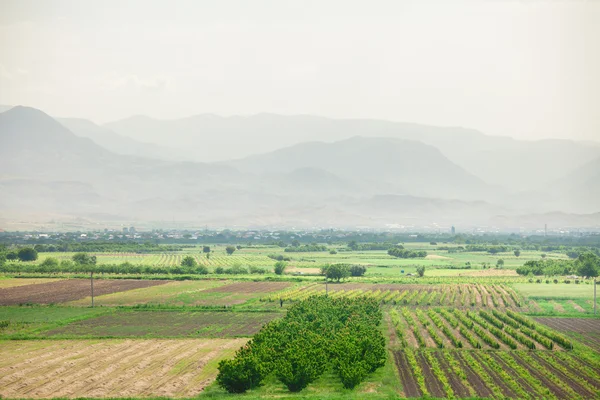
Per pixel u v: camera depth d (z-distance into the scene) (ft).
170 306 472.03
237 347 316.40
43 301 503.20
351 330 314.96
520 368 271.49
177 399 217.56
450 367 274.98
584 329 388.16
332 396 221.25
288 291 577.43
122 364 275.59
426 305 510.17
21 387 238.07
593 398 226.79
